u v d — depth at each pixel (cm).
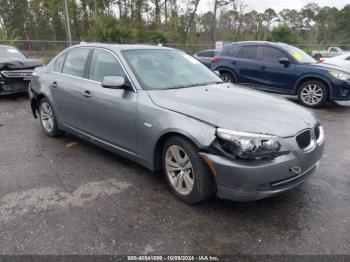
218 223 292
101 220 295
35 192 346
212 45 2403
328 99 772
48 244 262
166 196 339
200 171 296
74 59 466
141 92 354
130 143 370
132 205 321
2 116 680
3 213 305
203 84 408
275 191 283
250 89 416
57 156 450
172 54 448
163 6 4069
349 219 299
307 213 309
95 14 3903
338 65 826
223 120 288
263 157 274
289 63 815
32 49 1877
